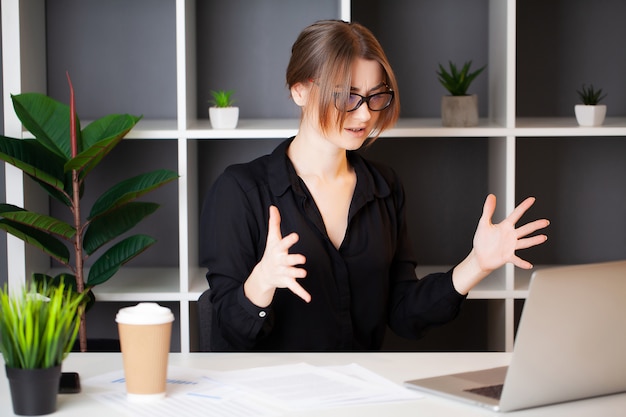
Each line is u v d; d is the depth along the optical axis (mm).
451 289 2096
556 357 1428
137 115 3230
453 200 3322
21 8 2838
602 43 3246
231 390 1525
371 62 2020
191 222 2996
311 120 2100
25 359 1395
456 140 3297
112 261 2783
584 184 3324
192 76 3041
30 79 2947
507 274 2900
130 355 1457
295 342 2199
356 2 3213
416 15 3229
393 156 3299
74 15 3180
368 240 2248
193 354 1771
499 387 1531
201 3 3188
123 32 3197
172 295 2871
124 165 3268
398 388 1547
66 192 2740
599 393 1521
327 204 2232
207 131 2799
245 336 1924
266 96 3238
